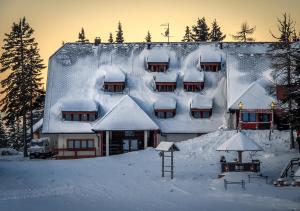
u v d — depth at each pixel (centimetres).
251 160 4969
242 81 7150
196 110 6988
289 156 5247
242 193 3766
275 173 4672
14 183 4328
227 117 6988
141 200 3572
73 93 7225
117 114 6781
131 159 5859
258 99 6712
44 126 6869
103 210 3198
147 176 4700
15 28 7319
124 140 6894
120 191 3962
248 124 6669
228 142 4475
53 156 7019
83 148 6819
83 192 3919
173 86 7306
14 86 7288
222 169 4547
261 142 5803
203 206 3309
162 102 7062
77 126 6850
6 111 7331
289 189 3912
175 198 3638
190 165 5250
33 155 6881
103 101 7131
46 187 4134
